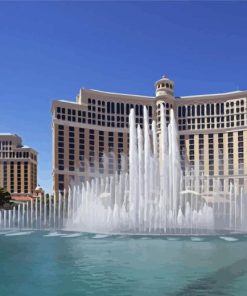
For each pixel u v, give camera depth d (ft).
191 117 533.96
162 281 49.96
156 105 531.91
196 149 524.93
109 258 68.54
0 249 81.87
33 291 45.88
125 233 118.32
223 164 508.94
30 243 92.48
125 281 50.11
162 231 124.88
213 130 520.42
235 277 51.98
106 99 521.65
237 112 508.94
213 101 525.75
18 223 172.14
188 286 47.26
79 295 43.78
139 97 531.09
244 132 501.15
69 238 103.86
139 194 154.61
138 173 158.71
